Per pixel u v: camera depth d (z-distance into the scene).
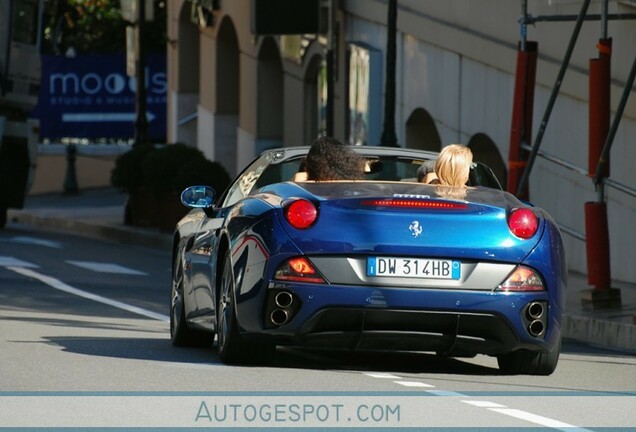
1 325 23.11
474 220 16.66
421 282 16.41
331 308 16.34
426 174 18.81
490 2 43.88
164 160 56.12
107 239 60.66
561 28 39.25
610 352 24.36
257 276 16.70
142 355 18.83
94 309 28.73
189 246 20.42
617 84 35.72
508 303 16.55
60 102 97.75
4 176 57.81
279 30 55.97
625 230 35.59
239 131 74.25
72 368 16.91
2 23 55.12
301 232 16.53
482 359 19.94
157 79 98.31
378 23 52.62
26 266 40.41
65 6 59.59
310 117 63.00
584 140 37.94
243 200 18.06
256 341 17.28
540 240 16.84
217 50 78.81
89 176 99.31
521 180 31.11
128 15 64.38
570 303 29.19
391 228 16.45
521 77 31.53
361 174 18.33
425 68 49.19
